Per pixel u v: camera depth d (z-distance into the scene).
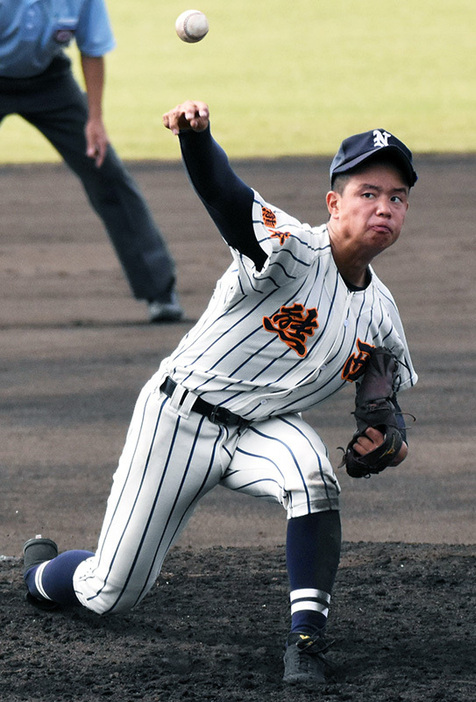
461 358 30.22
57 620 14.91
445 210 53.09
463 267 42.59
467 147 66.88
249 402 12.95
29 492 20.58
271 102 83.00
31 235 49.84
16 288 40.50
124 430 24.30
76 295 39.41
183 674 13.25
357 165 12.14
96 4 30.72
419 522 19.11
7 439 23.67
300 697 12.29
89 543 18.09
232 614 15.14
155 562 13.55
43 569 14.79
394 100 83.62
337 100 83.88
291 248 12.04
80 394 26.97
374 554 17.38
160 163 63.28
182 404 12.94
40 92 31.66
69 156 32.62
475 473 21.64
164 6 141.50
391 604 15.37
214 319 12.82
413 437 23.88
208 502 20.50
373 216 12.20
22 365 29.75
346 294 12.68
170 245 46.72
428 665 13.38
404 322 34.41
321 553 12.70
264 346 12.66
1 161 67.19
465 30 120.31
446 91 87.06
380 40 115.12
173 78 94.50
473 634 14.38
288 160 62.47
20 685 12.90
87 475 21.52
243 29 123.94
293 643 12.71
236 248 12.24
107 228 34.03
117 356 30.48
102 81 31.38
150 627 14.68
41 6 30.05
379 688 12.60
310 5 142.12
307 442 12.91
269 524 19.22
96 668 13.38
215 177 11.94
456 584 16.16
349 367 13.06
